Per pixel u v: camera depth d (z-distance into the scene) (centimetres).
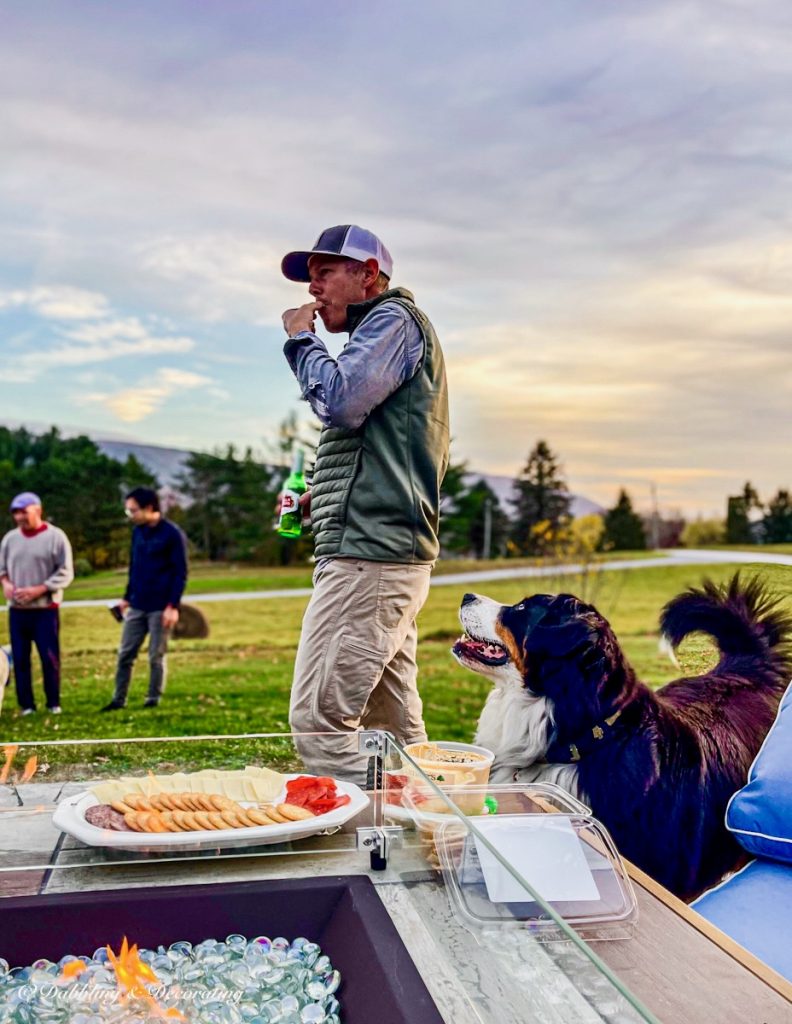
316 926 131
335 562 238
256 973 117
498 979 103
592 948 122
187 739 167
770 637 276
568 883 133
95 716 704
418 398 238
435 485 244
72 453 2164
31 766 162
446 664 1148
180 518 2256
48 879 133
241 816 146
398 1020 98
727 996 111
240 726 670
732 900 194
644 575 1201
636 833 243
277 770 168
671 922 130
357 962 116
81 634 1268
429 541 242
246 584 1898
